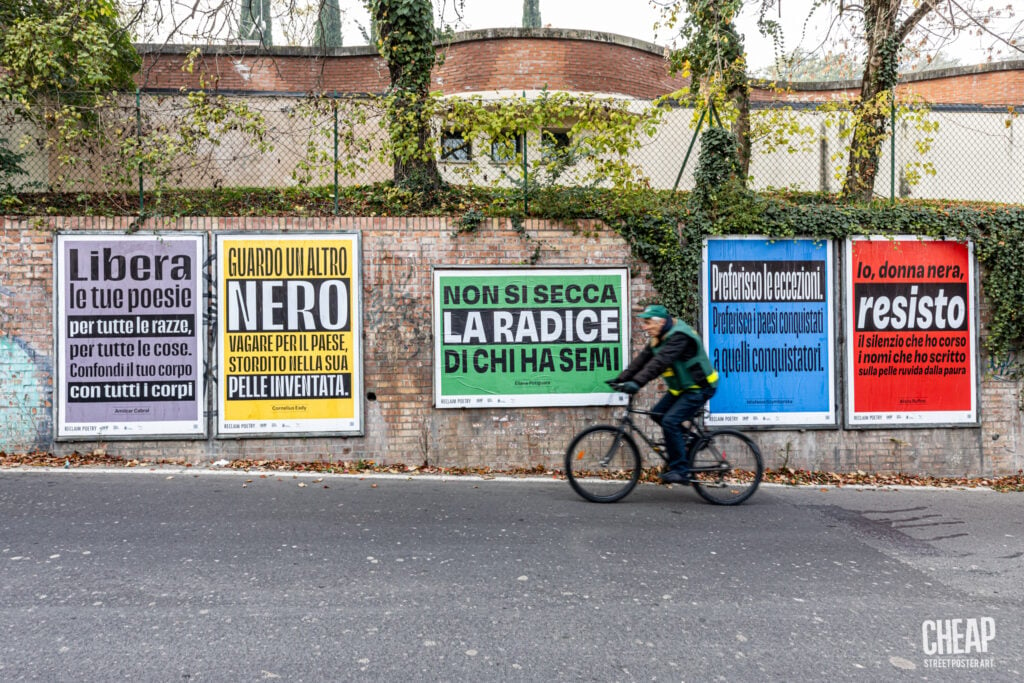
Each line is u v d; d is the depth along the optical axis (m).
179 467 8.45
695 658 4.05
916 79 18.33
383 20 10.22
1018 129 13.10
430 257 9.05
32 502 6.69
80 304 8.60
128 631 4.21
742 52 11.23
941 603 4.97
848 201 10.40
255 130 9.28
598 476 7.44
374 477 8.29
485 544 5.88
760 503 7.59
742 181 9.62
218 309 8.76
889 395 9.55
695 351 7.21
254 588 4.87
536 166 9.31
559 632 4.33
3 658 3.87
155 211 8.81
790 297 9.42
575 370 9.19
